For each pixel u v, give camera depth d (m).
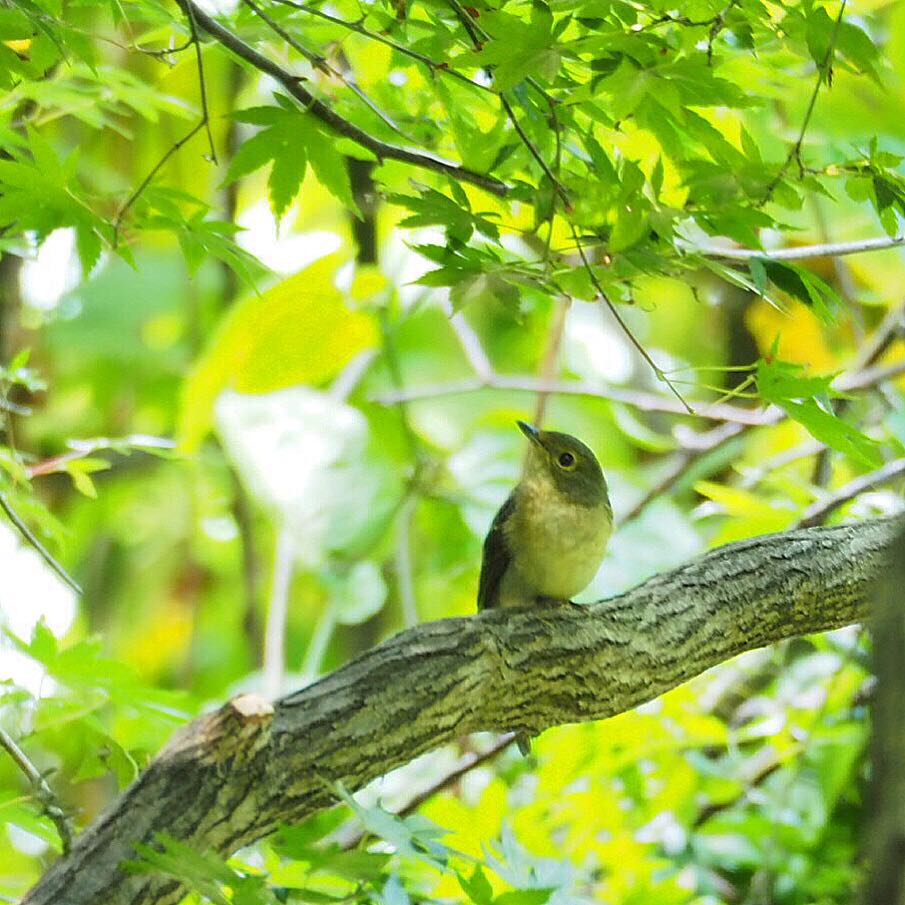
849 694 12.22
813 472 13.23
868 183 8.09
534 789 12.70
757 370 7.66
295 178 8.02
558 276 7.57
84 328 18.23
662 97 7.21
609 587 14.52
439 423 18.00
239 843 7.38
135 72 14.20
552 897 7.68
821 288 8.09
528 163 8.47
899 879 5.57
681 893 11.40
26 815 8.22
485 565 11.30
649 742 12.29
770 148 11.27
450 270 7.48
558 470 10.97
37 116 9.70
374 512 15.04
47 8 8.09
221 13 8.95
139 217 8.77
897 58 11.84
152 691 9.07
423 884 9.27
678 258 7.72
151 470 18.47
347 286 13.45
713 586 8.78
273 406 15.11
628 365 19.03
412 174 9.36
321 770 7.49
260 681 15.42
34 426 16.81
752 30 7.64
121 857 7.16
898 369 13.26
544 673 8.20
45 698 8.69
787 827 12.41
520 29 7.14
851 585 9.02
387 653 7.88
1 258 10.73
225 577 19.42
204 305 19.23
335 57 9.21
